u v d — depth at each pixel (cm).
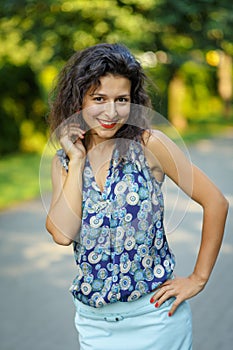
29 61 1549
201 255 242
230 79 2773
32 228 811
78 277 244
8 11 1381
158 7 1353
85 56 236
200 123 2488
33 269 628
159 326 241
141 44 1380
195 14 1364
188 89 2484
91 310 245
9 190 1102
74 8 1330
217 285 550
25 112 1593
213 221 239
